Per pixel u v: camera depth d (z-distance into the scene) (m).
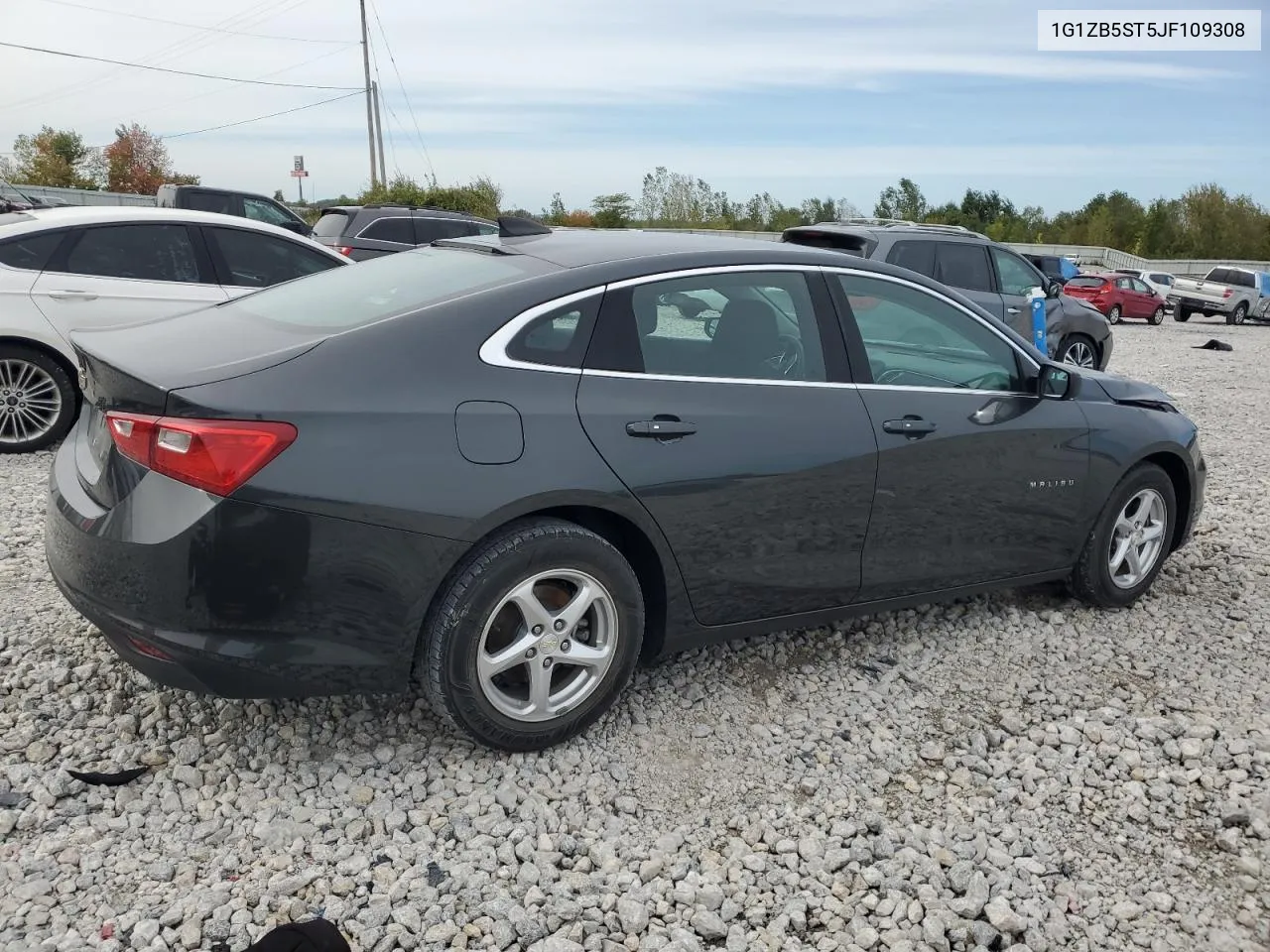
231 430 2.74
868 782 3.37
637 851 2.95
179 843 2.84
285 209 18.94
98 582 2.89
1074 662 4.34
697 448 3.40
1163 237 75.50
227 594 2.78
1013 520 4.32
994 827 3.18
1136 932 2.77
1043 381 4.34
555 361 3.23
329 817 2.99
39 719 3.35
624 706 3.70
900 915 2.78
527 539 3.09
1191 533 5.16
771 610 3.77
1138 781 3.46
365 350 3.00
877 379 3.94
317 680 2.93
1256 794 3.40
